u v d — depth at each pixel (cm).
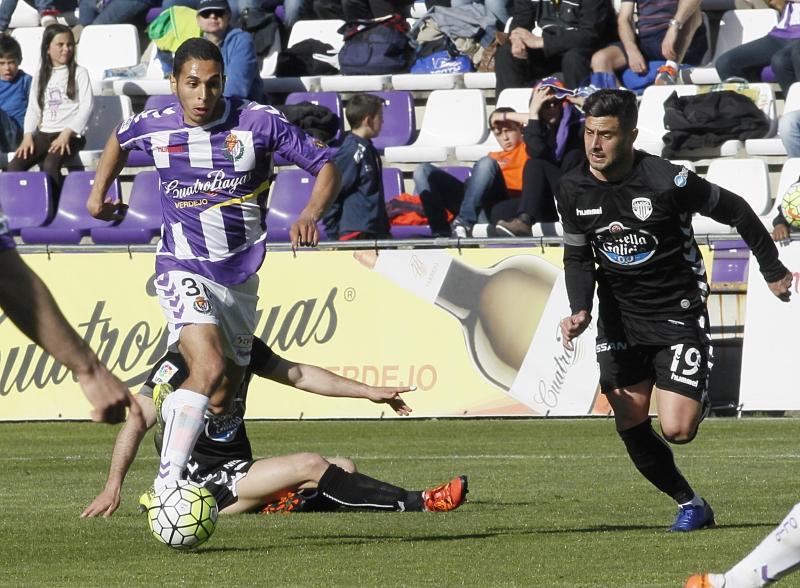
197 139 2105
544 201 4519
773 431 3647
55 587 1554
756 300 3841
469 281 3978
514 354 3941
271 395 4094
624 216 1945
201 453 2203
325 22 6053
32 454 3394
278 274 4100
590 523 2109
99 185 2214
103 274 4147
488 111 5562
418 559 1742
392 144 5403
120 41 6122
